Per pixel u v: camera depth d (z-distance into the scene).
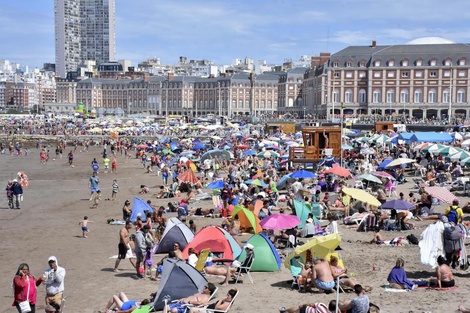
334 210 33.31
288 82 187.75
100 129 128.25
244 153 66.31
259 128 120.94
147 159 81.62
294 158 54.69
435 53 133.62
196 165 64.31
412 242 26.19
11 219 37.69
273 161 60.97
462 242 20.73
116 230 33.34
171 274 18.44
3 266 25.27
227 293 19.36
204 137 117.75
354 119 123.31
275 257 22.44
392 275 19.30
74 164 81.19
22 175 54.75
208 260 22.50
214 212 36.31
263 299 18.84
